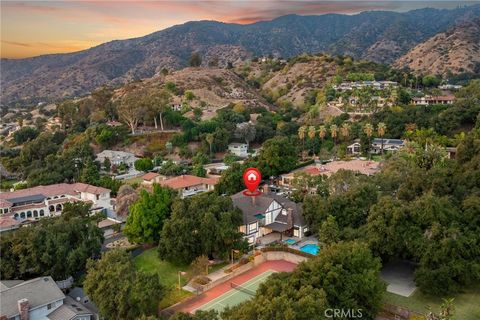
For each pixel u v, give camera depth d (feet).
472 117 481.46
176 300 206.39
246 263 241.96
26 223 333.62
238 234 242.99
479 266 189.26
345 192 271.08
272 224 283.18
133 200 339.77
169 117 645.51
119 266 189.16
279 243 268.41
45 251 224.94
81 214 305.53
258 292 157.58
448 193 237.86
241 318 137.28
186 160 559.38
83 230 247.91
